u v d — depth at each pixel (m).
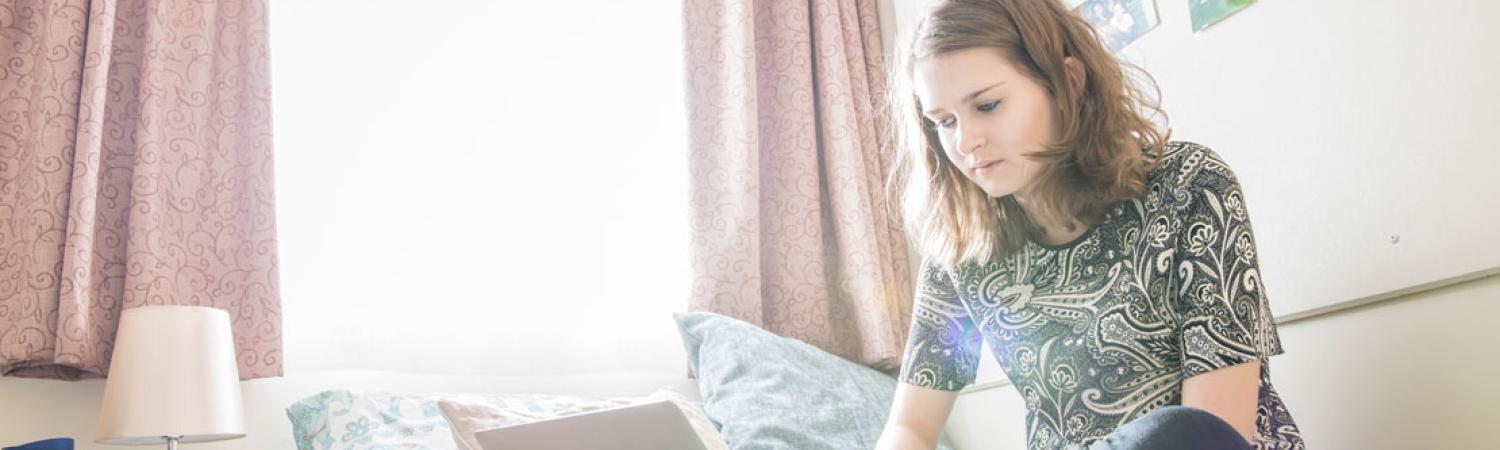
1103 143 1.15
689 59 2.72
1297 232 1.51
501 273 2.52
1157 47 1.81
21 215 2.08
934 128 1.31
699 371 2.38
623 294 2.62
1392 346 1.35
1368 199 1.38
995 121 1.13
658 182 2.73
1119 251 1.19
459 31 2.65
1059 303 1.25
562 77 2.71
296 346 2.32
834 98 2.75
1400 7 1.34
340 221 2.42
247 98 2.34
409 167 2.52
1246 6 1.60
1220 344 1.06
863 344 2.56
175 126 2.26
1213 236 1.10
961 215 1.32
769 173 2.77
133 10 2.34
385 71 2.56
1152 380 1.17
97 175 2.12
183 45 2.32
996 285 1.33
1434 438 1.29
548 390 2.51
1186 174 1.13
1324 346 1.46
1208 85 1.68
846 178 2.68
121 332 1.88
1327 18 1.46
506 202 2.57
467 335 2.45
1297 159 1.51
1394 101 1.35
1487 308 1.22
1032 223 1.27
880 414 2.26
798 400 2.17
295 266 2.37
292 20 2.51
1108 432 1.20
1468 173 1.25
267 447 2.23
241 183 2.30
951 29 1.15
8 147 2.12
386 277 2.42
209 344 1.93
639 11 2.83
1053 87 1.14
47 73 2.14
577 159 2.67
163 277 2.14
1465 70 1.25
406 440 1.92
